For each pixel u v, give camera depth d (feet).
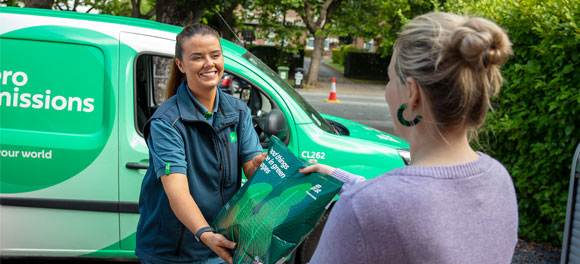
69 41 9.76
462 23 3.29
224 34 61.62
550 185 13.51
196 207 5.66
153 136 5.85
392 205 3.13
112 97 9.86
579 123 12.59
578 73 12.27
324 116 14.33
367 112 43.65
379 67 81.82
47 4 27.96
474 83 3.22
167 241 6.28
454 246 3.19
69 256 10.21
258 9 63.67
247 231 5.23
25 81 9.71
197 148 6.04
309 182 5.05
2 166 9.75
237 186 6.53
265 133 9.78
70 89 9.80
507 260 3.59
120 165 9.88
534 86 13.08
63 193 9.87
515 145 14.24
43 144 9.73
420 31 3.34
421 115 3.44
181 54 6.03
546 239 13.97
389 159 10.85
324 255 3.30
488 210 3.38
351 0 62.23
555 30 12.33
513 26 13.56
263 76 10.52
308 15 63.93
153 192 6.30
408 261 3.15
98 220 10.02
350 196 3.26
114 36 9.95
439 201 3.19
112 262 12.29
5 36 9.64
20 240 10.03
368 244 3.13
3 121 9.74
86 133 9.87
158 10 28.71
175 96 6.12
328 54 137.69
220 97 6.37
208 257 6.46
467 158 3.48
